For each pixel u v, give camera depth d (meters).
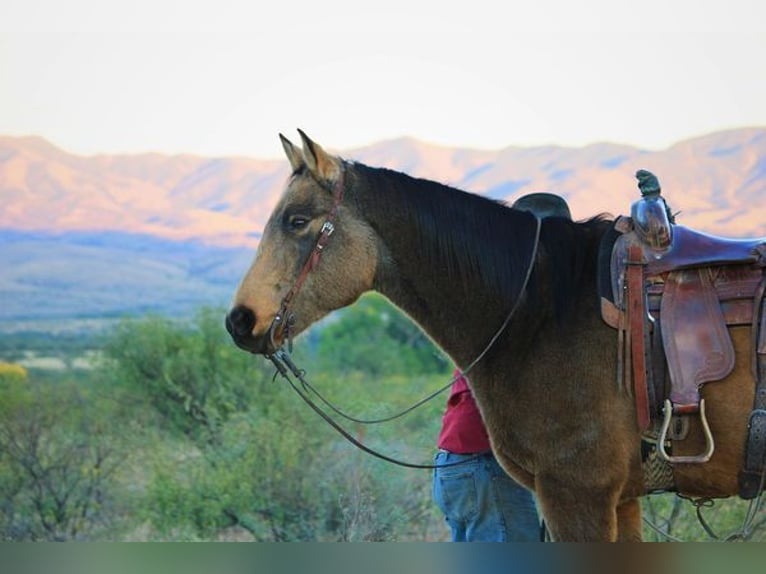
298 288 5.52
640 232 5.26
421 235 5.55
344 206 5.56
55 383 18.17
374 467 9.37
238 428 11.14
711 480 5.20
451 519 6.25
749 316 5.10
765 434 5.00
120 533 10.27
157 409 14.44
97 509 10.91
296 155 5.65
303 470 10.03
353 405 11.38
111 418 14.46
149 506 10.48
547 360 5.30
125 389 14.89
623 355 5.18
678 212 5.61
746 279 5.16
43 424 12.95
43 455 11.55
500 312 5.46
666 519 8.05
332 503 9.75
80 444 12.14
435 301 5.58
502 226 5.55
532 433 5.30
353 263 5.54
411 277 5.60
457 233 5.54
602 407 5.20
